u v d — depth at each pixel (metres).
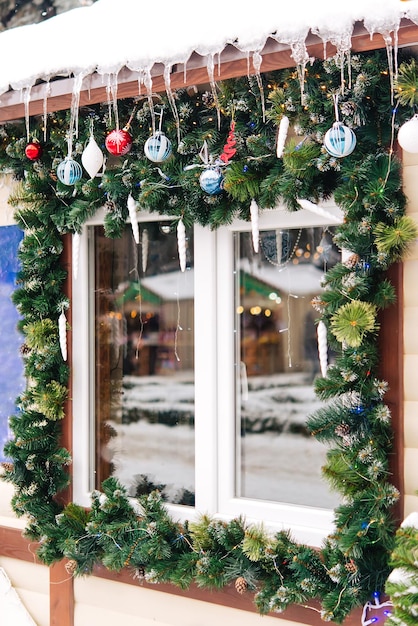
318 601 2.60
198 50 2.43
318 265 2.80
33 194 3.19
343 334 2.35
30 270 3.20
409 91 2.27
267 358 2.93
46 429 3.21
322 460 2.85
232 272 2.90
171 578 2.69
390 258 2.39
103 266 3.25
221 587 2.63
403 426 2.46
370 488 2.41
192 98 2.89
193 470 3.02
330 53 2.31
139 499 2.95
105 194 3.04
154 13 2.64
